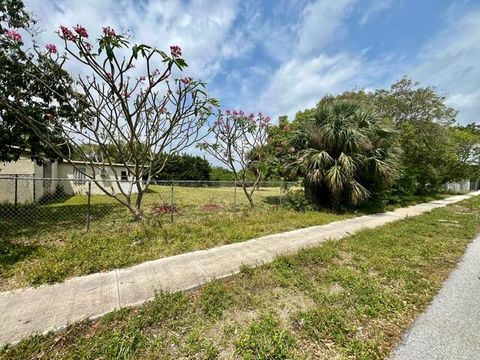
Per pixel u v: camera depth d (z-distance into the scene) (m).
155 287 2.83
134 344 1.92
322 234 5.42
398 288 3.01
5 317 2.20
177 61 4.59
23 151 6.87
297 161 8.61
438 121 14.35
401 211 9.44
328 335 2.12
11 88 5.39
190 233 5.05
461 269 3.65
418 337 2.12
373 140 8.48
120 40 4.31
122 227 5.43
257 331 2.09
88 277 3.07
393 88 14.70
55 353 1.83
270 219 6.70
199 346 1.92
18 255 3.59
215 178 31.72
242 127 8.60
